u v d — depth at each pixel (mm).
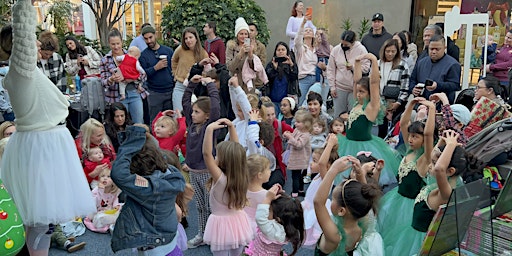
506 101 4430
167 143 4031
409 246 2648
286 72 5848
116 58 5109
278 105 5945
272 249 2588
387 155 4066
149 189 2250
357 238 2225
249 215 3094
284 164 4238
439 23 8773
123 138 2428
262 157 3146
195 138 3375
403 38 5941
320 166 3193
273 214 2607
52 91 2434
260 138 3783
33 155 2361
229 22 7406
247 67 5293
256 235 2869
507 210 2201
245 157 2826
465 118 3600
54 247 3430
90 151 4027
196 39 5320
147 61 5586
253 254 2639
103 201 3850
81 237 3631
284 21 9242
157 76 5602
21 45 2230
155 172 2340
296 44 6469
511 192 2188
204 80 3609
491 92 3912
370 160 3346
